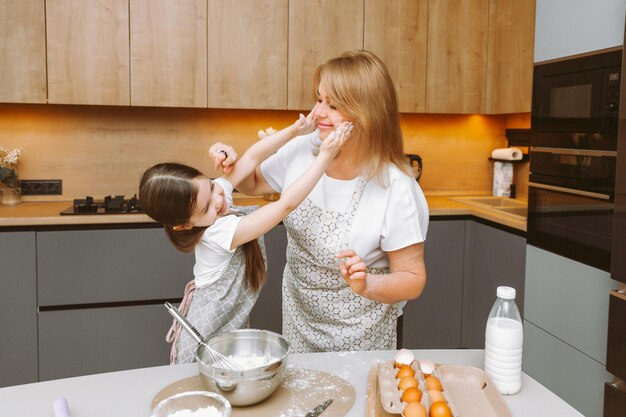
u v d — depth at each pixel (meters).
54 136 3.29
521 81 3.18
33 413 1.06
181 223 1.37
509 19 3.29
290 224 1.55
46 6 2.89
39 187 3.29
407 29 3.34
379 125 1.42
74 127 3.31
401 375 1.15
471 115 3.85
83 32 2.94
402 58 3.35
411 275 1.44
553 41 2.52
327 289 1.58
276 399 1.12
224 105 3.14
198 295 1.55
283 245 3.02
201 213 1.39
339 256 1.25
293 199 1.39
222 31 3.09
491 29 3.45
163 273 2.89
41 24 2.89
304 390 1.16
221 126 3.48
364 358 1.32
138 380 1.20
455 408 1.06
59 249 2.77
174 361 1.56
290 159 1.68
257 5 3.12
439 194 3.86
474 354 1.35
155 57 3.03
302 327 1.65
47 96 2.94
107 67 2.98
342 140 1.37
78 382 1.19
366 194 1.49
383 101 1.42
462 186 3.88
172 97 3.07
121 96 3.01
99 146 3.35
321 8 3.20
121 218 2.81
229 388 1.07
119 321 2.86
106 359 2.88
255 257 1.59
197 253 1.53
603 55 2.21
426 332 3.31
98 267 2.82
